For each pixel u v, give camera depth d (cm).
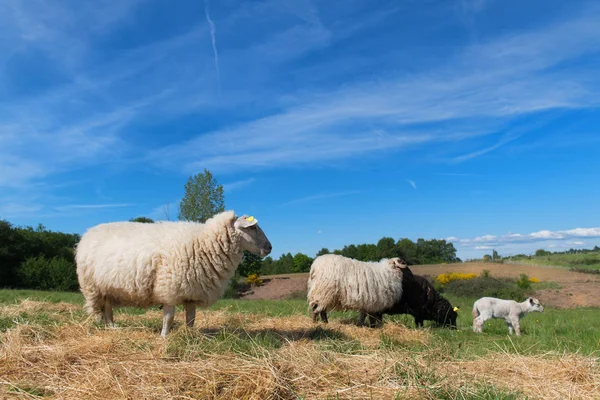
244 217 701
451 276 3634
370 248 5459
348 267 983
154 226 707
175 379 427
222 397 394
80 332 634
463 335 912
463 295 3000
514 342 770
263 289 4119
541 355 570
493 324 1320
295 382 427
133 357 503
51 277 3556
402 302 1052
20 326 611
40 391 420
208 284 680
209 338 588
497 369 518
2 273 3603
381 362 500
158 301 674
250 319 990
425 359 537
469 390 420
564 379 475
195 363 473
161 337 613
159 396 399
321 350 543
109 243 689
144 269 650
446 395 408
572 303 2731
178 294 655
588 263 5250
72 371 464
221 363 470
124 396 398
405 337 791
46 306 1080
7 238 3834
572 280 3547
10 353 504
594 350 632
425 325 1128
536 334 958
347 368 478
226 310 1201
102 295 730
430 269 4591
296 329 851
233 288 3909
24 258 3834
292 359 497
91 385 423
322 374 449
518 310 1067
